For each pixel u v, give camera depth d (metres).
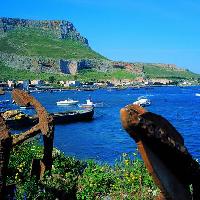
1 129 6.95
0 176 7.00
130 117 3.83
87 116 71.00
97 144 45.72
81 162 13.89
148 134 3.92
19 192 9.48
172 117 83.94
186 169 4.26
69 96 177.62
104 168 13.15
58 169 12.38
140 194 10.73
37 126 10.83
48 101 142.00
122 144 45.22
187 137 51.91
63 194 10.42
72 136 53.66
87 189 11.30
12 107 107.56
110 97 167.38
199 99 154.38
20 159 12.47
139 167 11.95
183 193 4.36
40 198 9.79
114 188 11.41
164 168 4.16
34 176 10.27
